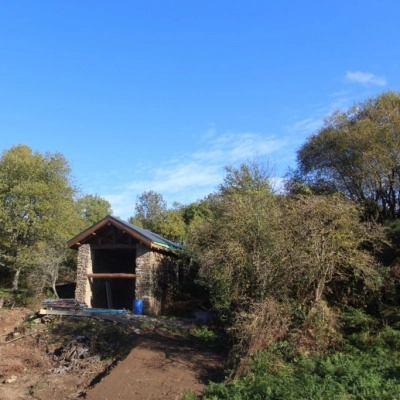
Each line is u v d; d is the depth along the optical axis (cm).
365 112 2214
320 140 2244
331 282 1549
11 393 1403
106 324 1934
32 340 1916
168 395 1202
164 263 2456
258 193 1842
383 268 1489
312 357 1262
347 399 925
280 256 1432
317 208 1478
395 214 2108
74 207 3234
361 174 2067
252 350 1264
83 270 2403
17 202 2809
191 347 1600
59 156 3077
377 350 1242
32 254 2733
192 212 4472
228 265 1479
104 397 1246
